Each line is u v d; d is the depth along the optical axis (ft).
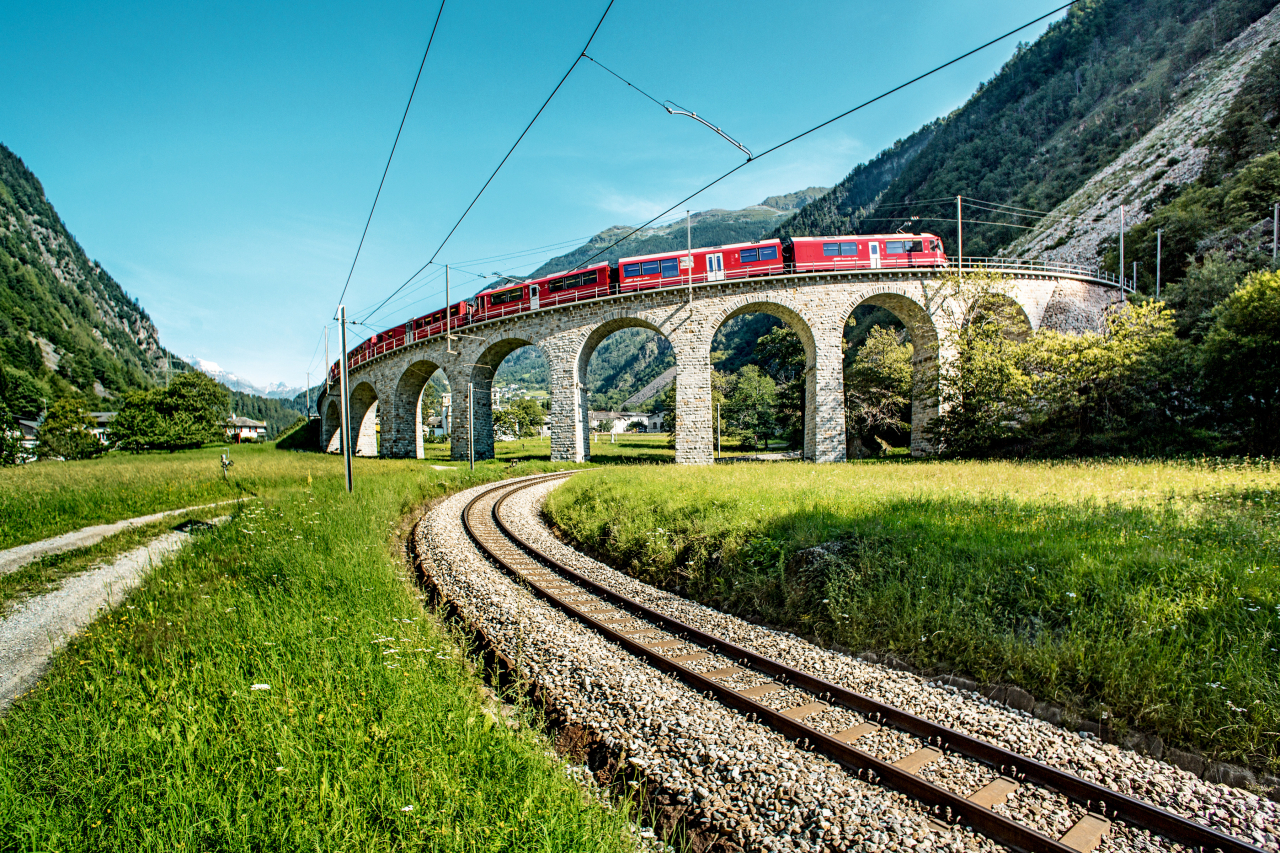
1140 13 420.36
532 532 49.55
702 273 119.65
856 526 32.30
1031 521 31.04
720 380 236.22
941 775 14.55
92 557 38.50
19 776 11.89
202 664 17.17
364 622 20.86
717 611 29.78
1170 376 79.30
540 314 133.49
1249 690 15.88
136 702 14.69
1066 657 18.85
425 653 19.08
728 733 16.35
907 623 22.95
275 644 18.38
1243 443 69.10
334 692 15.30
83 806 11.03
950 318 115.34
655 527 40.96
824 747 15.55
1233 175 166.30
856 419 132.98
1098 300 135.74
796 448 180.34
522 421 337.52
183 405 226.17
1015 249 272.10
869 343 147.43
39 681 19.11
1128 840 12.17
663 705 17.97
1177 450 73.05
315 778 11.50
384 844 10.08
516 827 10.59
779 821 12.78
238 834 9.99
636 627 26.20
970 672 20.56
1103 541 25.82
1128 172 246.68
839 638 24.59
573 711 17.95
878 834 12.26
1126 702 17.02
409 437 169.99
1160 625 19.16
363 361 185.26
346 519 41.78
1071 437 87.51
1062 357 87.71
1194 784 14.05
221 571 30.17
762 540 33.37
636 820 13.02
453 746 13.30
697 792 13.80
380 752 12.72
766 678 20.65
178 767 11.71
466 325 143.84
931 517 33.35
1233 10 317.63
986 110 474.90
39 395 311.47
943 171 410.72
